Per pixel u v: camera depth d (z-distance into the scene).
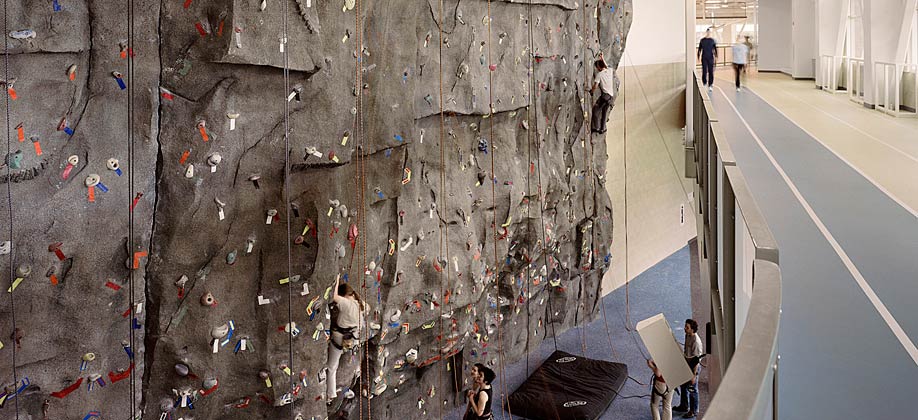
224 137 4.99
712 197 4.33
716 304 3.78
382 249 7.02
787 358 2.60
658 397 7.98
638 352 9.62
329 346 6.30
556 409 7.72
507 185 9.02
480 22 8.17
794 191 5.58
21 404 4.28
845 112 12.01
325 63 5.57
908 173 6.19
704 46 16.88
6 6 3.96
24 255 4.16
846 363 2.52
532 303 9.83
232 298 5.31
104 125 4.50
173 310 5.03
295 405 5.83
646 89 13.16
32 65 4.15
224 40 4.77
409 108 6.86
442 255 7.83
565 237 10.70
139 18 4.60
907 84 11.88
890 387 2.31
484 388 7.18
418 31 7.06
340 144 5.84
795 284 3.44
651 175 12.47
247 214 5.24
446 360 8.62
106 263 4.58
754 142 8.29
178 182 4.86
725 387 0.78
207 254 5.11
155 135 4.75
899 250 3.92
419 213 7.49
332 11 5.62
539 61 9.80
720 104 13.29
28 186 4.16
